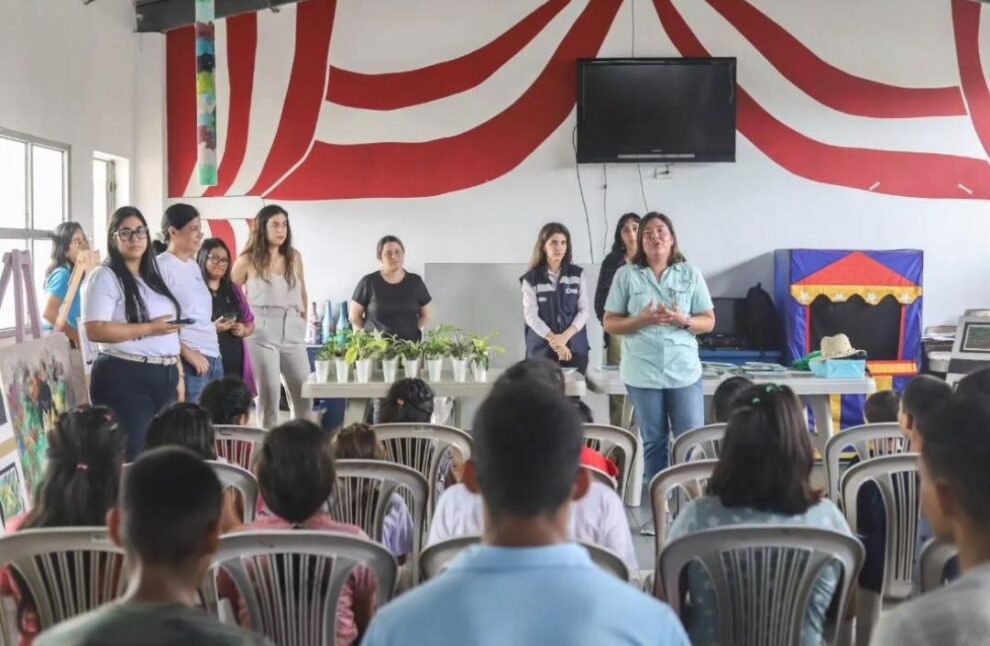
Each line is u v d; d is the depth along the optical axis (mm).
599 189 7492
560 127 7465
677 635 1157
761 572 2094
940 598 1125
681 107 7250
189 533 1371
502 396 1270
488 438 1229
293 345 5918
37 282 5770
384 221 7562
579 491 1363
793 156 7477
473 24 7457
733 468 2168
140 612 1255
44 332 5480
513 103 7473
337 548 2057
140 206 7422
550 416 1233
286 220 5859
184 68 7527
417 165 7531
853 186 7492
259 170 7566
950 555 2125
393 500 2848
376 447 3127
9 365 3924
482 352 5035
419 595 1165
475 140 7508
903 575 2877
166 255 4473
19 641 2123
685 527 2225
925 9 7383
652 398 4469
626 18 7402
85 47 6379
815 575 2072
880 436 3447
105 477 2168
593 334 6535
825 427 5184
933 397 2676
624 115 7266
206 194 7594
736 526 2057
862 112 7449
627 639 1118
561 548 1188
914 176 7477
